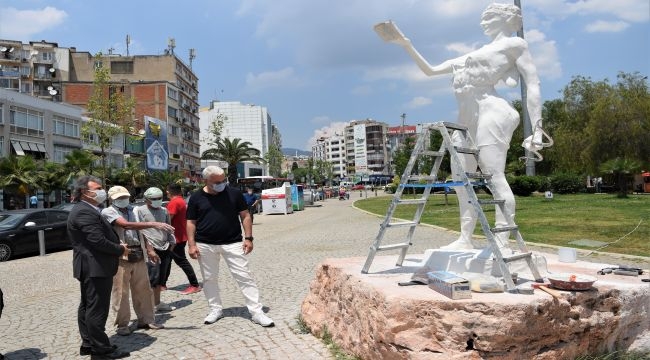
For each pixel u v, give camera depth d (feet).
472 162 19.53
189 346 17.75
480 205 14.37
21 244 48.73
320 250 43.06
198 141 277.23
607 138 124.77
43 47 217.15
